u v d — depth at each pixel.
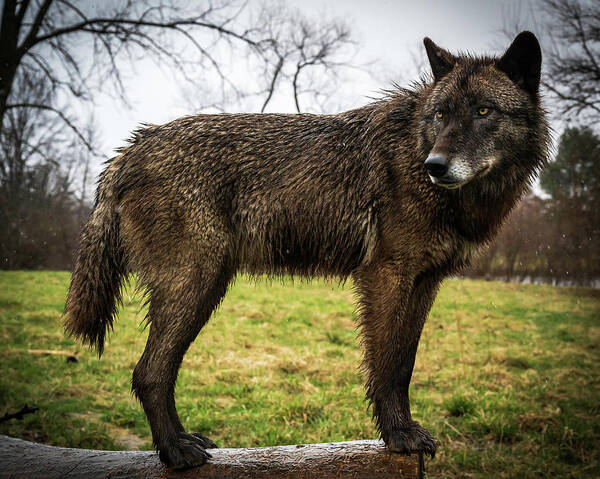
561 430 5.65
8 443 3.04
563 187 19.33
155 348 2.85
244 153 3.10
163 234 2.94
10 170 20.64
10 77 10.19
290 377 7.30
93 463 2.78
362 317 3.02
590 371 8.19
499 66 2.98
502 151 2.90
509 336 10.44
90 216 3.20
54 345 8.37
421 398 6.72
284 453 2.72
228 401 6.45
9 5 10.06
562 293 16.12
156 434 2.71
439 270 3.10
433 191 2.89
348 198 3.10
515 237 19.23
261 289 14.50
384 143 3.07
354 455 2.67
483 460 5.02
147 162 3.06
